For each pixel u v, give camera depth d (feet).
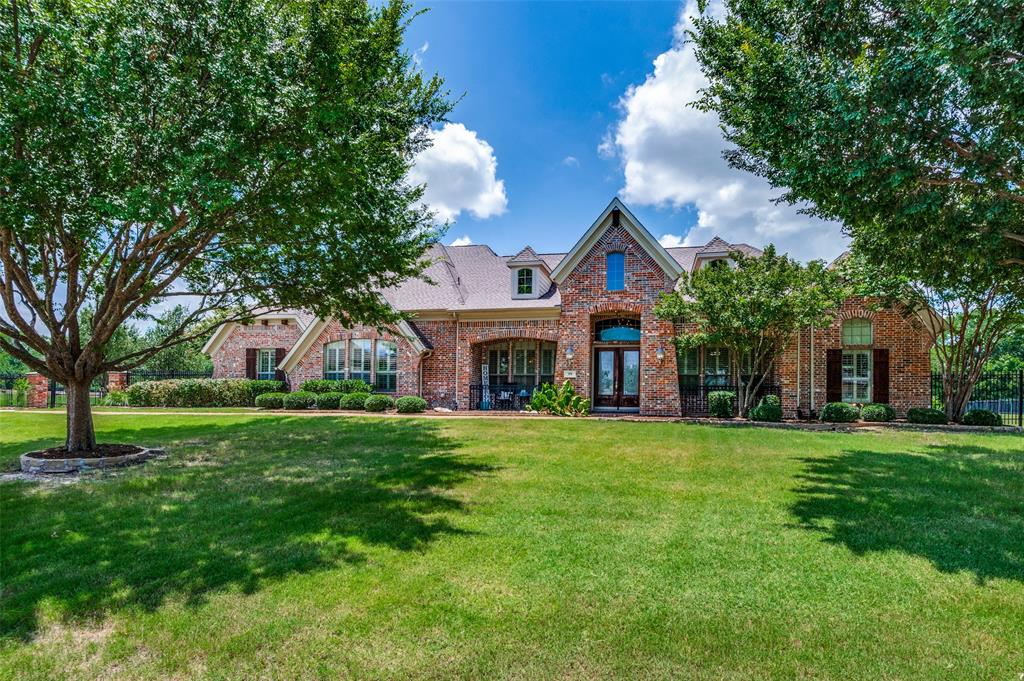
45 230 23.71
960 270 31.71
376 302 42.01
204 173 21.48
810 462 30.89
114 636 11.68
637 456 32.76
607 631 11.82
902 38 20.61
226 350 84.64
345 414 62.13
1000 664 10.68
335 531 18.43
